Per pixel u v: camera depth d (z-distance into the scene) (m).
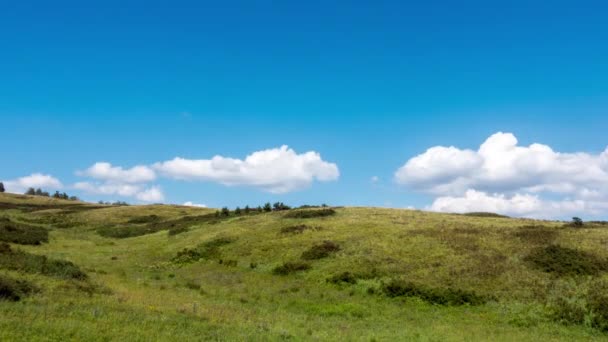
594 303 26.36
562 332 24.38
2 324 16.56
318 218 59.94
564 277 31.08
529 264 33.84
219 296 31.06
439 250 39.25
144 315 21.00
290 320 24.95
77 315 19.44
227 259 44.41
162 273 40.84
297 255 42.50
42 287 23.66
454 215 63.59
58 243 55.72
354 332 22.98
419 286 31.09
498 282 31.14
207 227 62.66
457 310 28.31
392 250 40.50
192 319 21.78
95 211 100.06
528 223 52.94
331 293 32.47
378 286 32.66
